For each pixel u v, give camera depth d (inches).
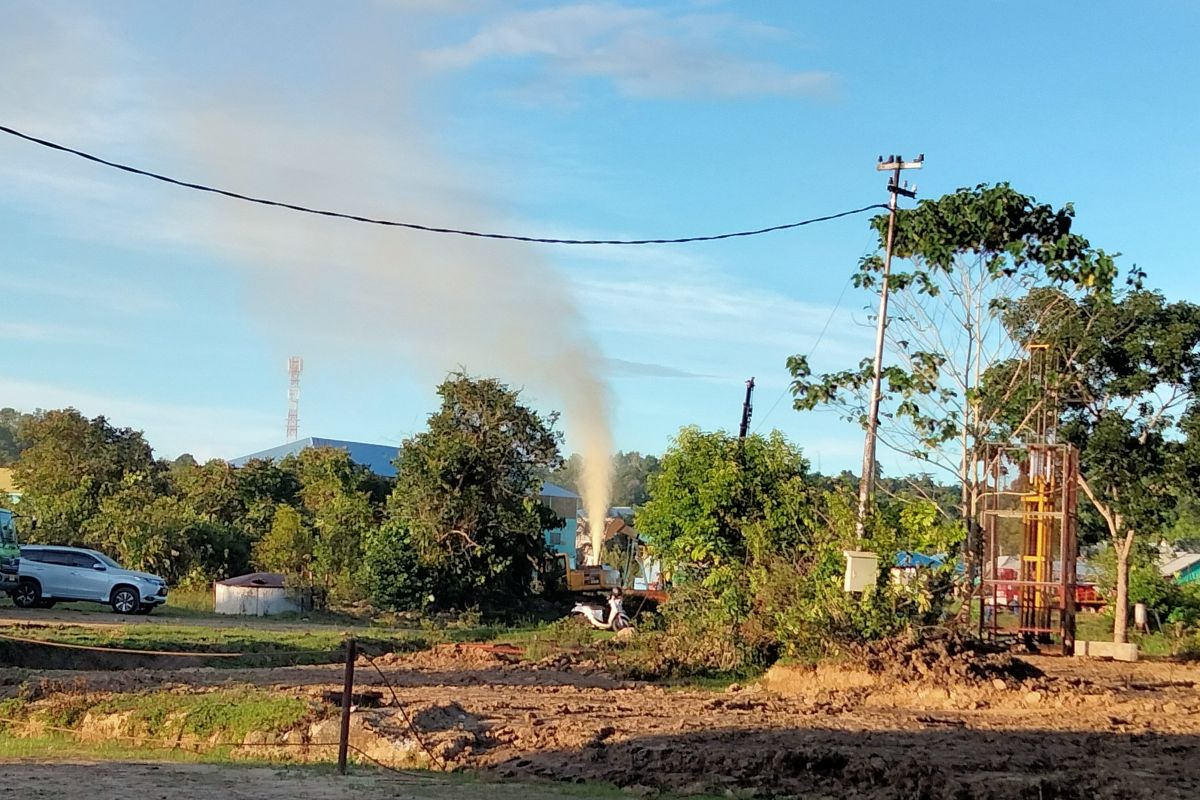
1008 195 1106.7
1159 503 1311.5
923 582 869.2
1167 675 968.9
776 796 455.5
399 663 932.0
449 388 1695.4
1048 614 1178.6
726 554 986.7
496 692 751.1
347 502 1758.1
